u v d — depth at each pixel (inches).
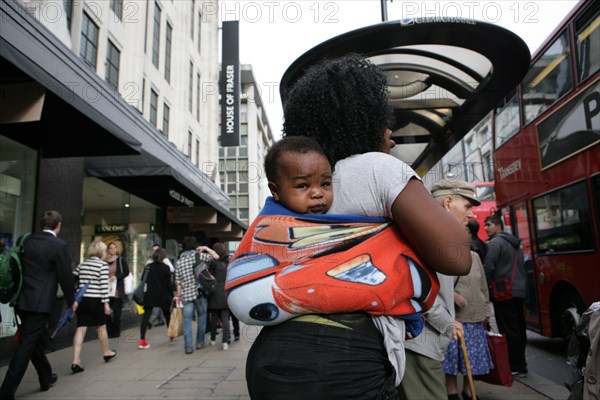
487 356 143.9
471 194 121.1
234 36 748.0
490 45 121.0
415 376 93.4
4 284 167.9
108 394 181.6
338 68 58.0
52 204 317.4
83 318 233.3
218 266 303.1
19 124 259.0
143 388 191.2
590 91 201.6
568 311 226.4
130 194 497.0
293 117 59.9
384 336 46.4
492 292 197.5
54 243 179.5
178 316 331.3
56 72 267.6
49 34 277.0
